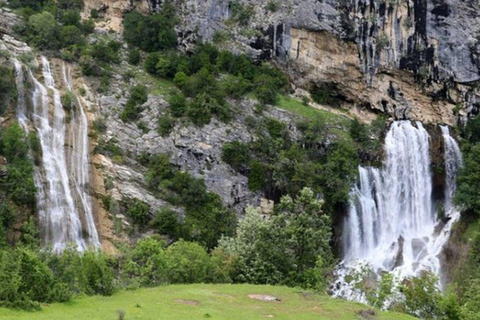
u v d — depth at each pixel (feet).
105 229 162.20
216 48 221.66
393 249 186.60
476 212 188.24
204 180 178.29
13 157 156.15
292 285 123.44
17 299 77.46
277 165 184.24
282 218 129.39
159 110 189.78
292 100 214.07
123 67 206.18
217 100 193.36
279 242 126.82
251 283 125.29
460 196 190.90
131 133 182.39
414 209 201.98
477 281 140.05
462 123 223.51
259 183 182.29
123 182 169.99
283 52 223.30
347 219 186.29
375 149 202.28
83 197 166.20
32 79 181.88
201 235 166.20
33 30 204.33
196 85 197.77
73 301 85.35
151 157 178.29
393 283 127.44
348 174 188.55
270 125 195.00
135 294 97.40
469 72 223.30
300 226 126.11
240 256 129.59
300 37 223.10
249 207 148.36
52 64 194.90
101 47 203.82
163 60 206.18
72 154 172.86
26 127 168.76
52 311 77.82
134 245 160.45
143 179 173.06
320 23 221.25
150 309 83.61
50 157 167.84
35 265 83.35
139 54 213.87
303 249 126.11
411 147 210.18
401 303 112.47
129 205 166.30
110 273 99.55
